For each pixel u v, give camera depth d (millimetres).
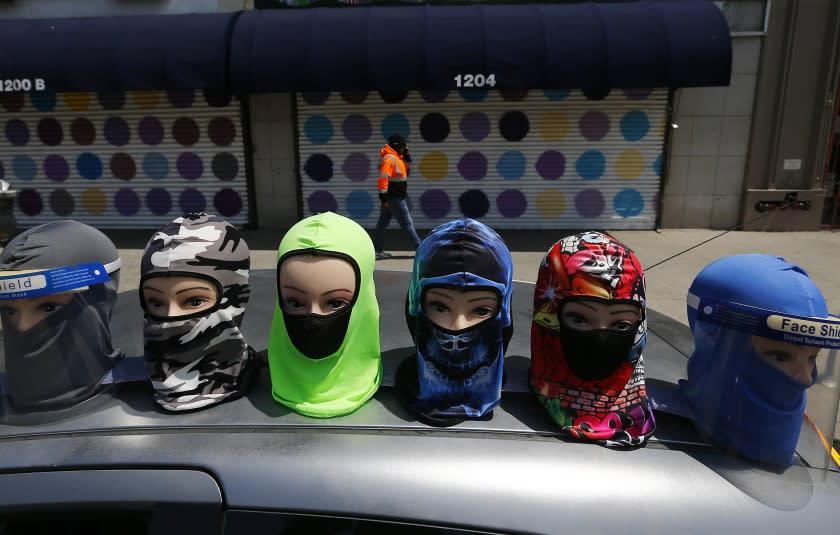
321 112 9852
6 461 1145
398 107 9789
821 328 1044
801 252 8328
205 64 8703
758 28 9211
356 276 1254
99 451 1152
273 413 1275
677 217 10086
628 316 1182
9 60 8883
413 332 1304
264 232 9898
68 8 9766
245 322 1792
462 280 1180
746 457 1157
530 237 9531
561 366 1249
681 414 1282
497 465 1117
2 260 1238
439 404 1253
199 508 1075
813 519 1064
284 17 8906
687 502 1078
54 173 10359
